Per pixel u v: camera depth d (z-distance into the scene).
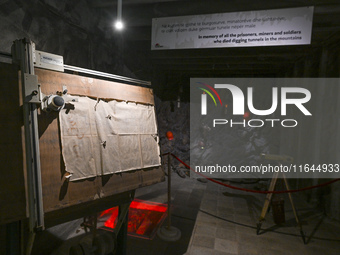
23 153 1.31
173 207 4.03
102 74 1.83
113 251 2.10
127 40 4.53
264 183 5.39
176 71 7.60
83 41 3.01
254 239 3.08
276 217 3.53
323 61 4.27
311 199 4.42
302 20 3.02
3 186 1.23
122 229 2.14
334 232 3.36
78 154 1.55
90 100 1.70
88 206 1.70
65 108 1.53
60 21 2.53
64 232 2.83
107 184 1.70
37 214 1.31
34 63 1.38
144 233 3.09
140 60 5.28
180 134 7.57
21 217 1.29
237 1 3.19
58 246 2.65
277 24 3.09
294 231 3.35
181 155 7.12
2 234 1.76
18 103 1.30
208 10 3.29
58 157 1.45
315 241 3.08
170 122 7.24
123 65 4.35
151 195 4.58
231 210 4.02
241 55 5.12
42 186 1.36
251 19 3.18
